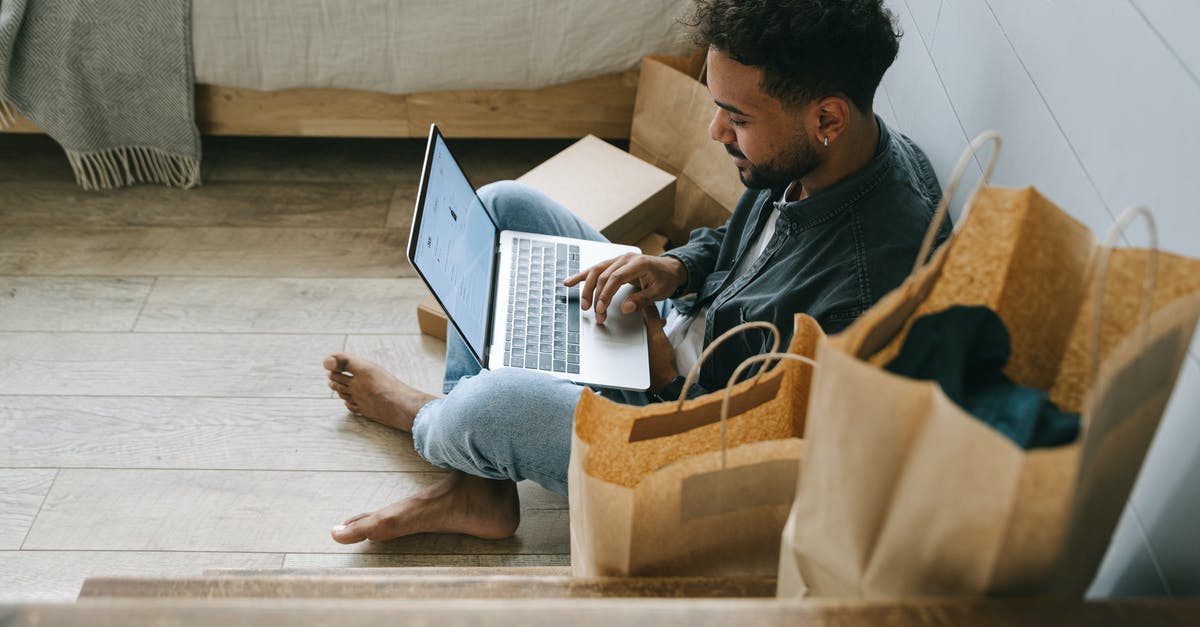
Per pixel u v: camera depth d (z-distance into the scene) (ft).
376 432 5.66
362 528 4.96
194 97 7.08
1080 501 2.00
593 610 1.94
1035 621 1.98
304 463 5.48
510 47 6.96
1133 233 2.98
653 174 6.48
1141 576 2.78
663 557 2.81
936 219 2.16
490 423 4.38
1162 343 2.00
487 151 8.00
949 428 1.83
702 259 5.08
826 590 2.31
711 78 3.89
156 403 5.77
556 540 5.21
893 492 2.02
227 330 6.27
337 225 7.20
